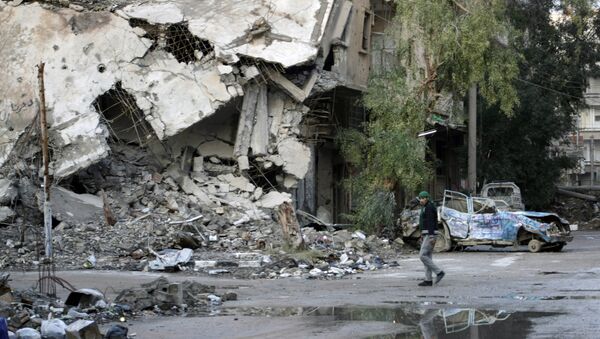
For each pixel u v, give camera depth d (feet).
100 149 80.84
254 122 89.10
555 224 82.99
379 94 92.58
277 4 91.45
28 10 87.56
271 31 89.40
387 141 89.76
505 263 67.46
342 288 50.31
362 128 110.01
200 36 86.89
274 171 92.89
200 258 66.85
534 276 55.16
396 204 102.06
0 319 25.38
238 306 41.55
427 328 32.27
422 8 89.61
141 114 86.84
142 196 84.69
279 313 38.50
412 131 92.27
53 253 65.92
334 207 109.09
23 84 83.82
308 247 72.02
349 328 32.94
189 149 89.76
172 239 72.43
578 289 45.88
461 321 33.96
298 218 95.30
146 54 86.69
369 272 62.54
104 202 77.56
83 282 52.31
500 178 139.85
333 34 98.02
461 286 49.73
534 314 35.37
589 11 147.33
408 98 91.76
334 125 102.32
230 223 83.71
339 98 106.22
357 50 104.73
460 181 145.48
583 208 169.27
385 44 110.52
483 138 142.61
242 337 31.63
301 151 90.74
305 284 53.21
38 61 84.94
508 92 92.84
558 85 152.66
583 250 85.15
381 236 91.76
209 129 90.33
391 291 47.93
